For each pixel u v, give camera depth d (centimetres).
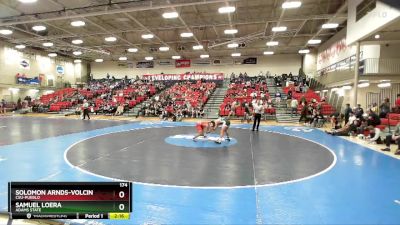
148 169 647
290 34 2203
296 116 1933
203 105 2341
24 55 2808
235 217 389
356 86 1320
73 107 2605
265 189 512
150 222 370
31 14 1647
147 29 1916
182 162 721
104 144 973
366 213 406
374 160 761
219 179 573
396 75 1465
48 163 688
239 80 3053
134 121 1877
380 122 1081
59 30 2152
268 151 879
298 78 2877
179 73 3509
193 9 1683
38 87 2981
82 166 665
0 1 1465
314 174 616
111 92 2833
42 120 1888
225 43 2370
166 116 2014
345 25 1964
